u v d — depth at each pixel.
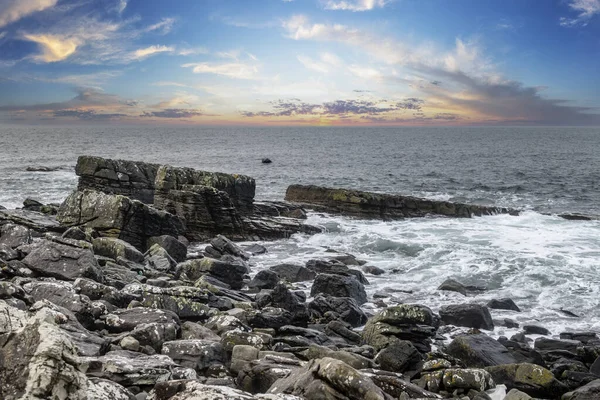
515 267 22.09
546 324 16.25
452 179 59.72
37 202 32.28
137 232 23.67
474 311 15.85
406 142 168.00
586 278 20.58
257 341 11.30
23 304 10.55
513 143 156.38
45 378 5.26
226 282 19.17
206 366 10.04
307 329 13.23
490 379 10.52
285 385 7.84
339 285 17.97
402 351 11.69
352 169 71.88
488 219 33.50
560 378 11.95
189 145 140.75
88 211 23.48
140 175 33.94
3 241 17.28
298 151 115.19
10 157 81.50
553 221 32.38
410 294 19.16
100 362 8.16
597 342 14.35
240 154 103.88
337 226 31.50
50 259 15.01
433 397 9.12
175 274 19.48
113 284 15.69
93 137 188.38
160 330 10.80
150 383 8.10
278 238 28.77
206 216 28.11
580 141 170.50
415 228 30.78
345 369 7.39
